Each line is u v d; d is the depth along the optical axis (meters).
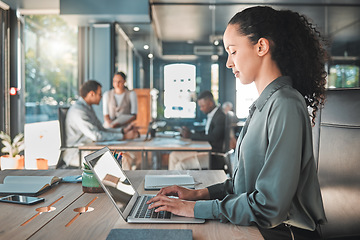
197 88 6.49
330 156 1.43
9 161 4.49
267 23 1.13
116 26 6.45
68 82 6.27
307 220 1.06
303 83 1.18
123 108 4.96
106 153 1.33
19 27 5.98
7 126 5.71
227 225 1.06
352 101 1.37
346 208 1.32
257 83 1.20
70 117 3.88
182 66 6.52
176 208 1.13
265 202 1.00
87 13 5.87
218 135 4.12
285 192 0.99
